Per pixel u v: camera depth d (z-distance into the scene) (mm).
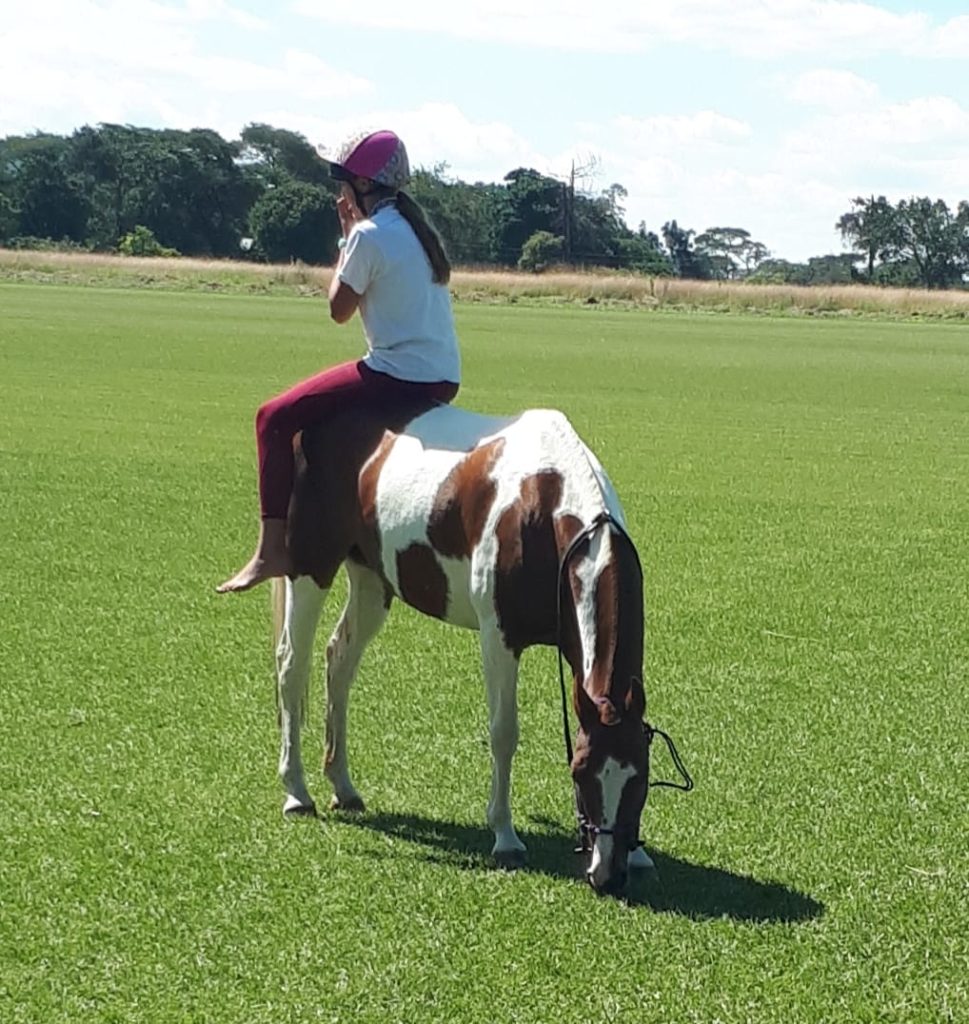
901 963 7727
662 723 9867
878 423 24344
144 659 10695
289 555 8844
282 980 7578
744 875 8320
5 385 24609
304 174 132125
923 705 10188
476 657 10828
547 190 117375
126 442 18844
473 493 8281
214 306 50469
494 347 36781
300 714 8898
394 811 8883
